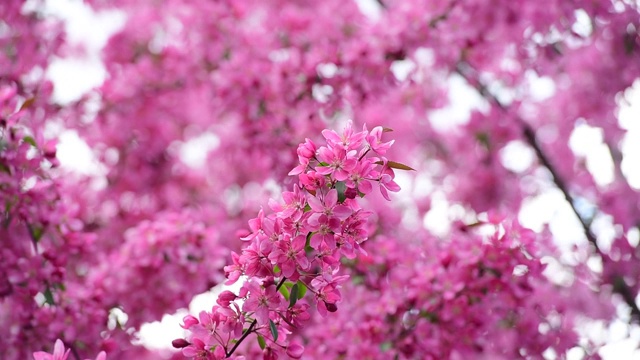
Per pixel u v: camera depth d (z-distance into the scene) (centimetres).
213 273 696
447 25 823
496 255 603
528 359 698
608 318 940
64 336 589
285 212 364
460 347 606
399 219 910
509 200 1104
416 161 1173
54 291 600
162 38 1031
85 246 623
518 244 606
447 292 597
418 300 611
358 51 802
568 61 944
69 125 928
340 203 366
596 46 900
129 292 686
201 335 382
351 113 853
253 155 857
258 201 1052
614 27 842
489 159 1111
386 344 608
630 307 949
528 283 604
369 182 364
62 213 600
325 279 373
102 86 969
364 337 614
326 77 797
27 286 578
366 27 857
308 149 368
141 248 691
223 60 920
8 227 580
